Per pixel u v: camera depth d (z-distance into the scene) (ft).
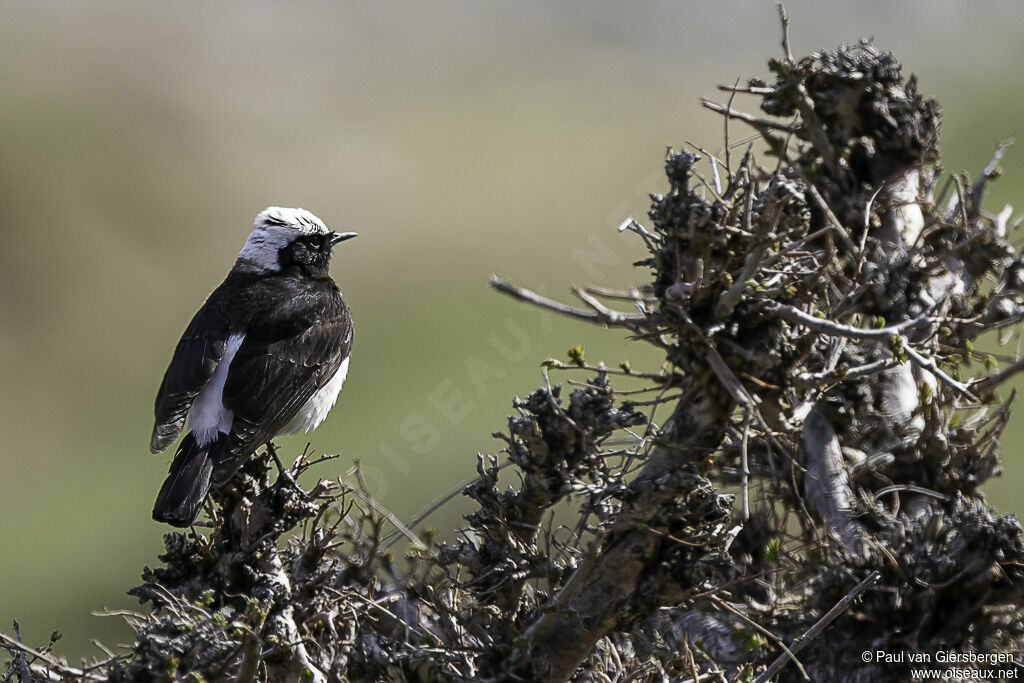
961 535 24.58
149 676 24.03
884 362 23.58
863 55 31.32
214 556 27.17
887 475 28.76
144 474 84.48
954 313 29.99
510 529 26.08
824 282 27.04
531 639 24.23
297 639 25.39
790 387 25.32
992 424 30.19
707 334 23.06
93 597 67.56
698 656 25.41
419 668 25.07
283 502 26.96
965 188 32.58
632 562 23.72
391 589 29.12
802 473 28.60
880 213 30.81
